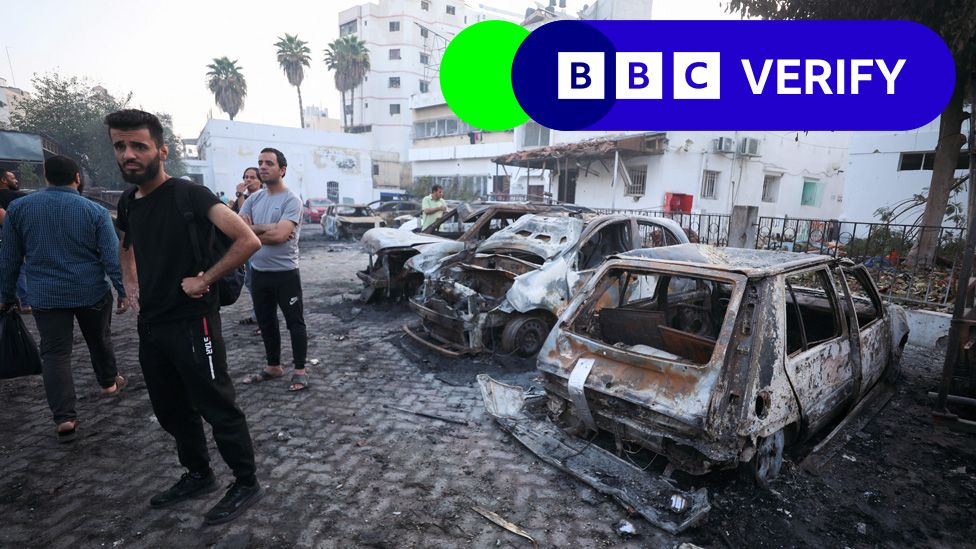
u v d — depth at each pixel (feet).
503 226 24.63
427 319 18.01
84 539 7.93
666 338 10.82
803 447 11.00
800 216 58.80
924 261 21.09
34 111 81.61
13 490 9.18
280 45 146.61
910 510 9.00
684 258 10.84
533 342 16.79
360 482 9.70
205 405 8.05
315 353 17.42
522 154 53.16
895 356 13.91
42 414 12.27
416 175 101.96
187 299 7.61
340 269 36.32
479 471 10.13
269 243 12.50
